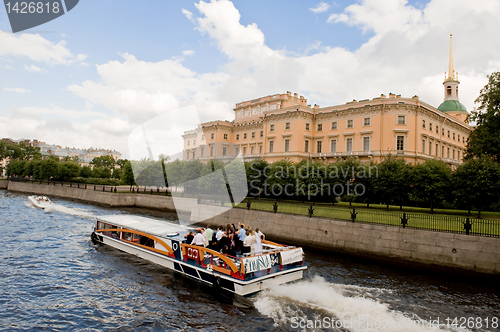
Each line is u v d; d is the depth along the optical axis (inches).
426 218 692.1
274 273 435.8
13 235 788.6
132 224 641.0
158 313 385.4
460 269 551.8
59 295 434.3
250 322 362.9
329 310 390.9
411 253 605.3
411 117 1804.9
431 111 1926.7
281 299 414.3
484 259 534.0
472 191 890.7
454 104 2655.0
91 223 1007.6
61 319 368.2
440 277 557.0
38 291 446.0
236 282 404.2
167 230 586.2
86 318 371.2
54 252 638.5
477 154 1316.4
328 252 717.9
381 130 1845.5
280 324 357.4
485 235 550.9
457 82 2711.6
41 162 2479.1
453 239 567.5
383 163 1241.4
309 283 473.1
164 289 453.4
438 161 1143.6
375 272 577.3
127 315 380.2
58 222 1009.5
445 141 2111.2
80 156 6279.5
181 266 497.0
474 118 1380.4
